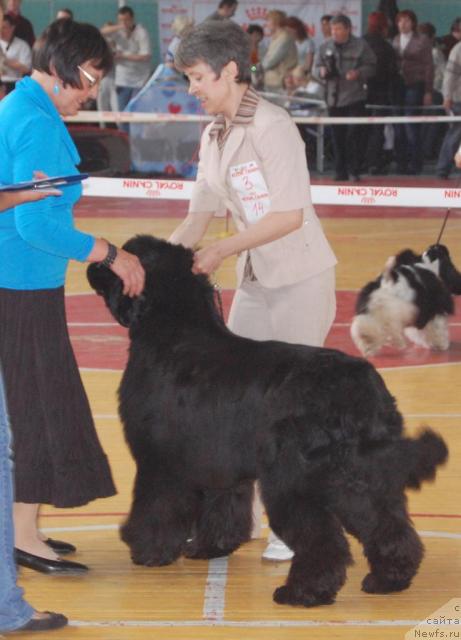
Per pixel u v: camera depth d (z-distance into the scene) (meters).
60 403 5.60
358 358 5.19
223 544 5.95
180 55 5.59
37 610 5.19
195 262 5.62
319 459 4.98
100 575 5.72
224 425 5.20
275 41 22.86
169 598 5.39
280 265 5.81
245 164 5.70
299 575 5.18
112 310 5.63
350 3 24.69
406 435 5.21
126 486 7.04
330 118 20.91
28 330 5.53
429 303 10.81
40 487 5.63
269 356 5.23
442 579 5.56
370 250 16.28
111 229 17.92
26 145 5.32
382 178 23.19
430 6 26.59
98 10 25.84
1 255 5.46
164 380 5.39
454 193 11.05
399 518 5.18
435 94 24.20
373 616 5.11
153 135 20.53
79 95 5.54
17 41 20.70
